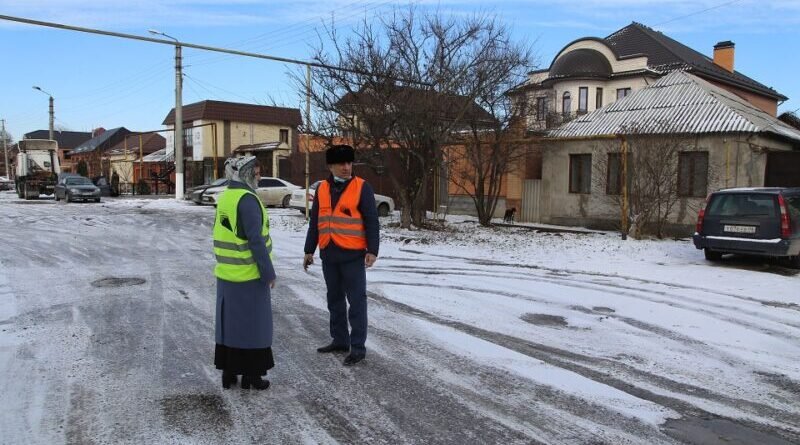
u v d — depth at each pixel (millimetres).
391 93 13891
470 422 3984
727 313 7152
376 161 15219
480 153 17031
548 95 19812
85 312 6621
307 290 8039
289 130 45406
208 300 7305
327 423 3912
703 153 15688
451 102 14508
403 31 14117
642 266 10688
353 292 5035
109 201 29703
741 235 10492
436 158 14875
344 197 4973
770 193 10352
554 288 8523
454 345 5660
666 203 15203
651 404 4367
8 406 4059
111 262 10102
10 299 7215
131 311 6703
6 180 55312
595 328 6395
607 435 3840
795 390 4719
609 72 31094
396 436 3754
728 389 4711
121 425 3799
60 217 19109
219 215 4297
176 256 10852
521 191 19734
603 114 18938
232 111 42625
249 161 4305
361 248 5012
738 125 15211
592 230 17172
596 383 4758
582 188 18188
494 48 15055
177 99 27859
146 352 5258
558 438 3783
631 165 14672
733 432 3936
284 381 4637
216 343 4430
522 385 4676
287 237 14211
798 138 17297
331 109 14492
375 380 4703
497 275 9531
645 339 6016
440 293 8016
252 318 4301
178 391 4379
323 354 5312
